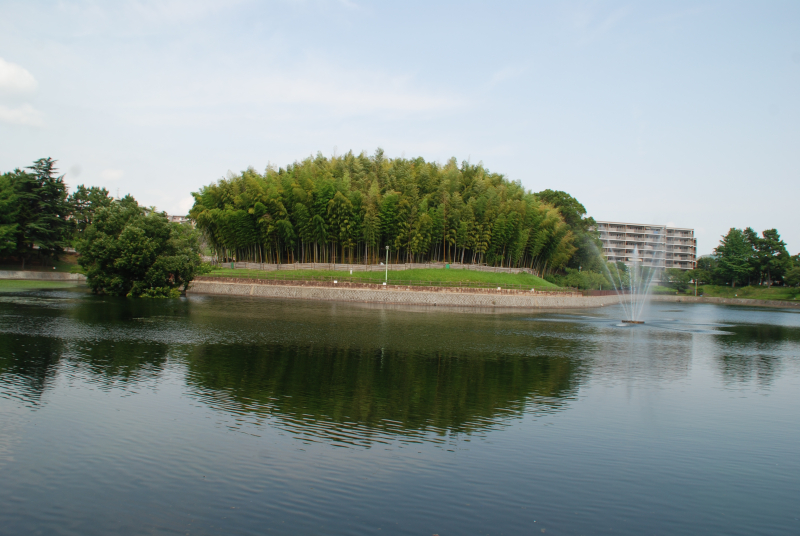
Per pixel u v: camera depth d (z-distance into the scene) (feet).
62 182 350.64
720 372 107.86
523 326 181.16
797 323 246.88
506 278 329.52
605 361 114.93
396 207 309.22
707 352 136.36
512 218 334.85
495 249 336.29
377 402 73.31
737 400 83.46
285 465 50.83
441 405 73.31
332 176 340.59
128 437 56.49
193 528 39.06
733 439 63.57
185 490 45.09
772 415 74.79
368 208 299.99
